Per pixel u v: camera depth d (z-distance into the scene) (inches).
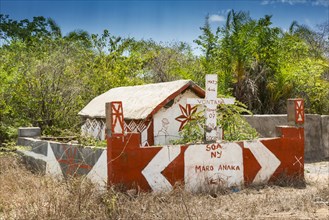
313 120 555.2
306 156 546.9
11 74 565.3
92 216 264.5
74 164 353.7
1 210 291.1
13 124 565.0
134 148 311.0
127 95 464.4
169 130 402.9
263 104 703.7
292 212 286.8
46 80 585.9
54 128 557.0
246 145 358.0
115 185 302.7
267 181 365.7
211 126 355.9
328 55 1003.3
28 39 872.9
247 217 271.3
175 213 268.8
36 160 425.4
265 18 711.1
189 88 411.8
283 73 700.0
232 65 691.4
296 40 798.5
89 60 725.9
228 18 707.4
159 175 319.9
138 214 265.6
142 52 879.7
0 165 421.4
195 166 334.6
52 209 264.7
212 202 304.2
